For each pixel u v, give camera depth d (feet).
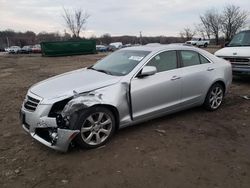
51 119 13.05
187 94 17.99
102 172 12.00
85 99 13.41
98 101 13.65
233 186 10.94
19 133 16.51
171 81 16.79
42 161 13.00
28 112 13.85
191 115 19.22
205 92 19.13
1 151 14.12
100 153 13.67
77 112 13.14
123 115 14.99
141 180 11.38
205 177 11.57
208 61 19.48
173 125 17.33
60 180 11.46
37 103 13.58
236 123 17.78
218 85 20.04
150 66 15.83
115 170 12.14
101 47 177.06
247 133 16.17
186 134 15.94
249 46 29.86
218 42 216.13
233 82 31.60
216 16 214.48
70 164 12.67
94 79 15.14
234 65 29.32
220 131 16.44
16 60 87.51
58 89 14.14
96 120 13.98
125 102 14.92
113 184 11.14
